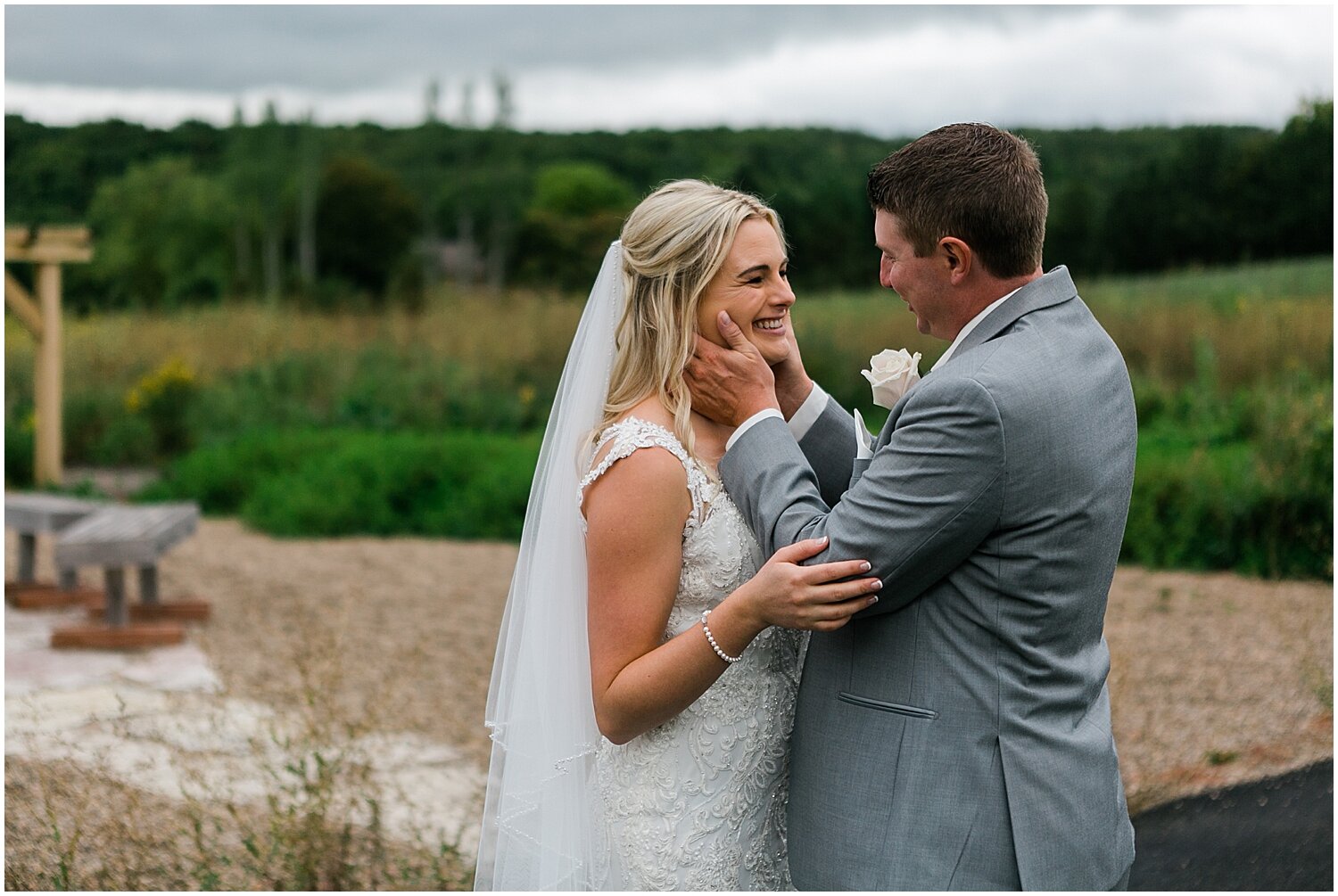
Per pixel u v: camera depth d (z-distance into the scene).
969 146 1.89
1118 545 1.90
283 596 6.98
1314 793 3.93
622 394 2.12
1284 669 5.26
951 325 1.97
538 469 2.32
